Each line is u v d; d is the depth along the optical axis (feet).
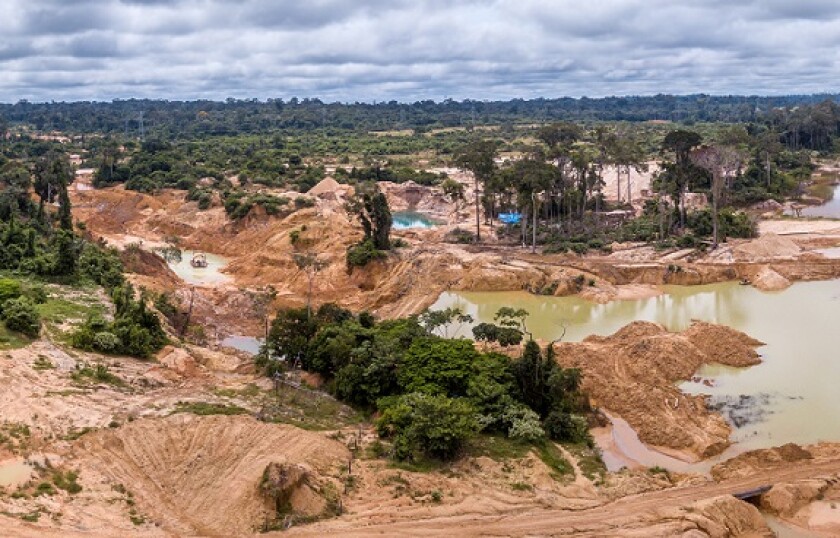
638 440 192.44
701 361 239.30
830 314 298.35
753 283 350.02
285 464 147.33
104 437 161.99
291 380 216.33
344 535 137.08
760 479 165.58
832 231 436.76
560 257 386.52
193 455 156.87
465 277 356.79
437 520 144.56
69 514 135.54
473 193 615.98
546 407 196.13
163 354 233.35
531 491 158.10
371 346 214.48
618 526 144.56
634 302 329.52
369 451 172.04
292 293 366.63
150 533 133.28
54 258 313.12
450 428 168.14
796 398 213.25
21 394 178.29
